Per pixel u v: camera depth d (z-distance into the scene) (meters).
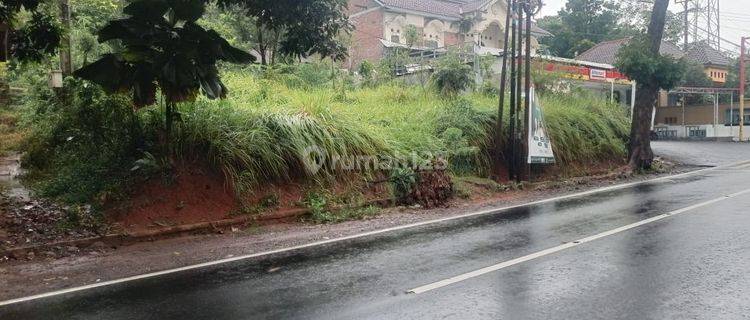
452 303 5.26
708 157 22.05
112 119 10.45
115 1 16.80
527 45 14.70
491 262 6.77
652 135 30.61
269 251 7.81
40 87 11.46
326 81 18.95
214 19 19.39
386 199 11.82
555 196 13.17
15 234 8.37
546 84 20.25
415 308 5.14
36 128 11.88
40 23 8.97
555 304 5.15
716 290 5.43
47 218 9.03
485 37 36.72
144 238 8.81
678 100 40.44
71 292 6.04
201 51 9.24
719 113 36.94
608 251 7.15
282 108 12.19
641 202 11.45
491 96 18.62
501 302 5.26
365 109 14.53
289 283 6.09
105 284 6.32
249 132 10.81
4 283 6.50
